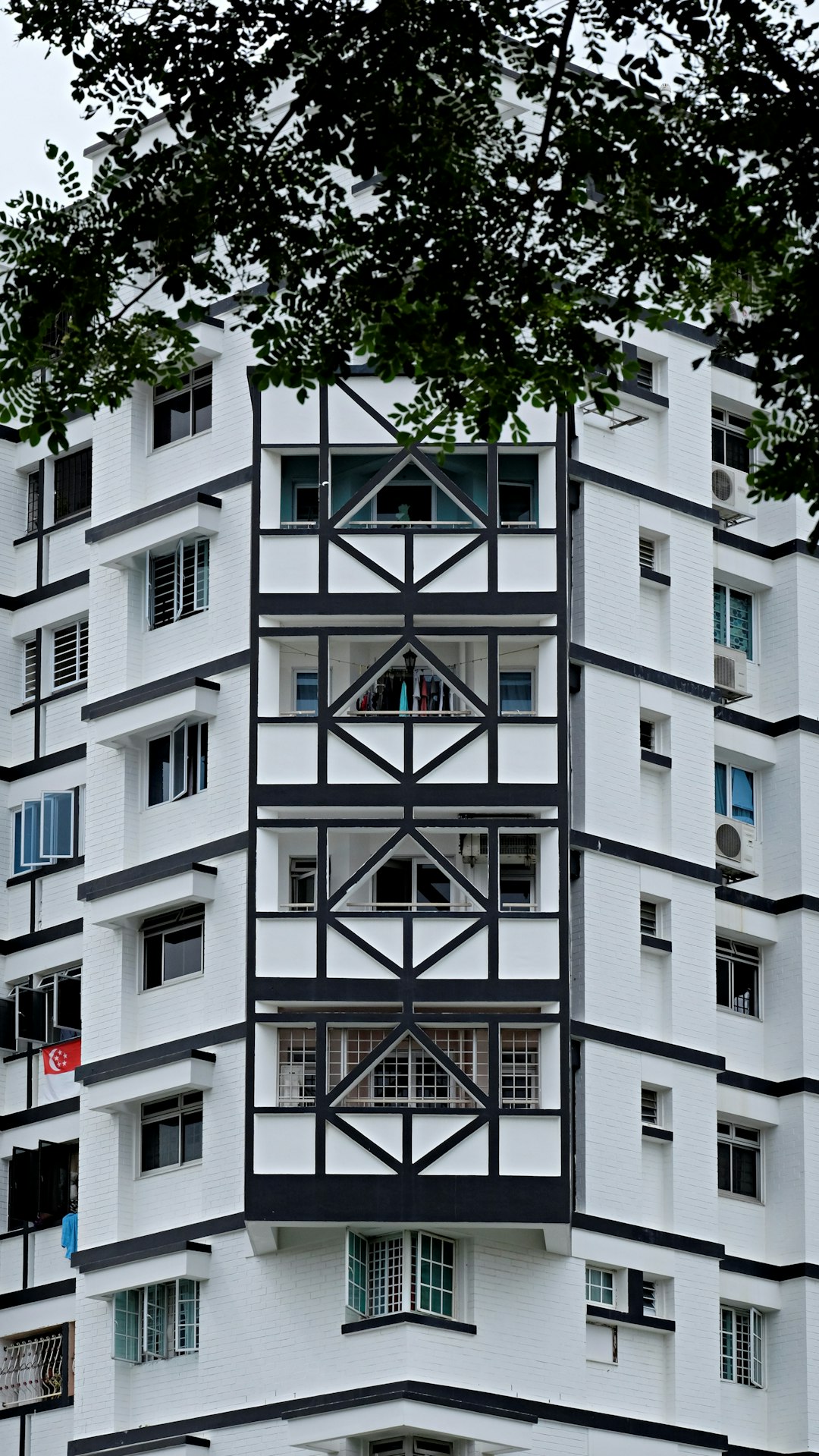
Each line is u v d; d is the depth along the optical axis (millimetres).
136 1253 47906
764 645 54094
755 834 53219
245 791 48688
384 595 47188
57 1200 51625
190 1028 48594
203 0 27172
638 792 49844
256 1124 45438
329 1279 46000
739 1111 51125
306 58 27766
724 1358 50062
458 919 46000
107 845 50656
